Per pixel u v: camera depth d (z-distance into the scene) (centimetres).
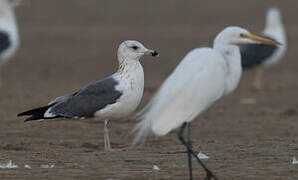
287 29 3800
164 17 4312
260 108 1933
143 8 4616
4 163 1114
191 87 968
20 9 4466
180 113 969
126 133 1521
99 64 2903
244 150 1241
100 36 3647
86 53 3170
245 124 1655
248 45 2378
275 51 2409
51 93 2150
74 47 3325
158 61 2966
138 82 1291
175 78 975
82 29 3906
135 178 1002
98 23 4125
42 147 1316
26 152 1234
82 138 1447
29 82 2459
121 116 1310
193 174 1038
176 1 4834
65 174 1025
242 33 1086
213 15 4353
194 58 989
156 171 1056
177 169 1074
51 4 4656
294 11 4438
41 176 1011
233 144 1323
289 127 1600
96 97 1282
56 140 1409
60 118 1295
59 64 2902
